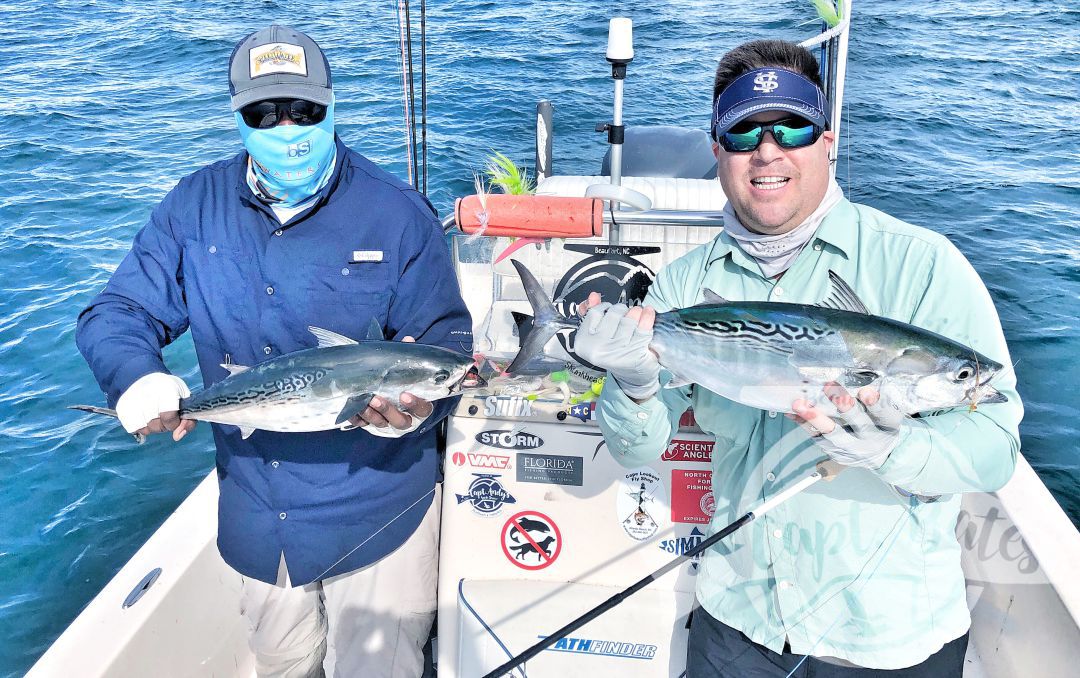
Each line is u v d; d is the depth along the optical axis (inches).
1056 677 89.5
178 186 93.9
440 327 94.6
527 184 145.5
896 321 68.2
